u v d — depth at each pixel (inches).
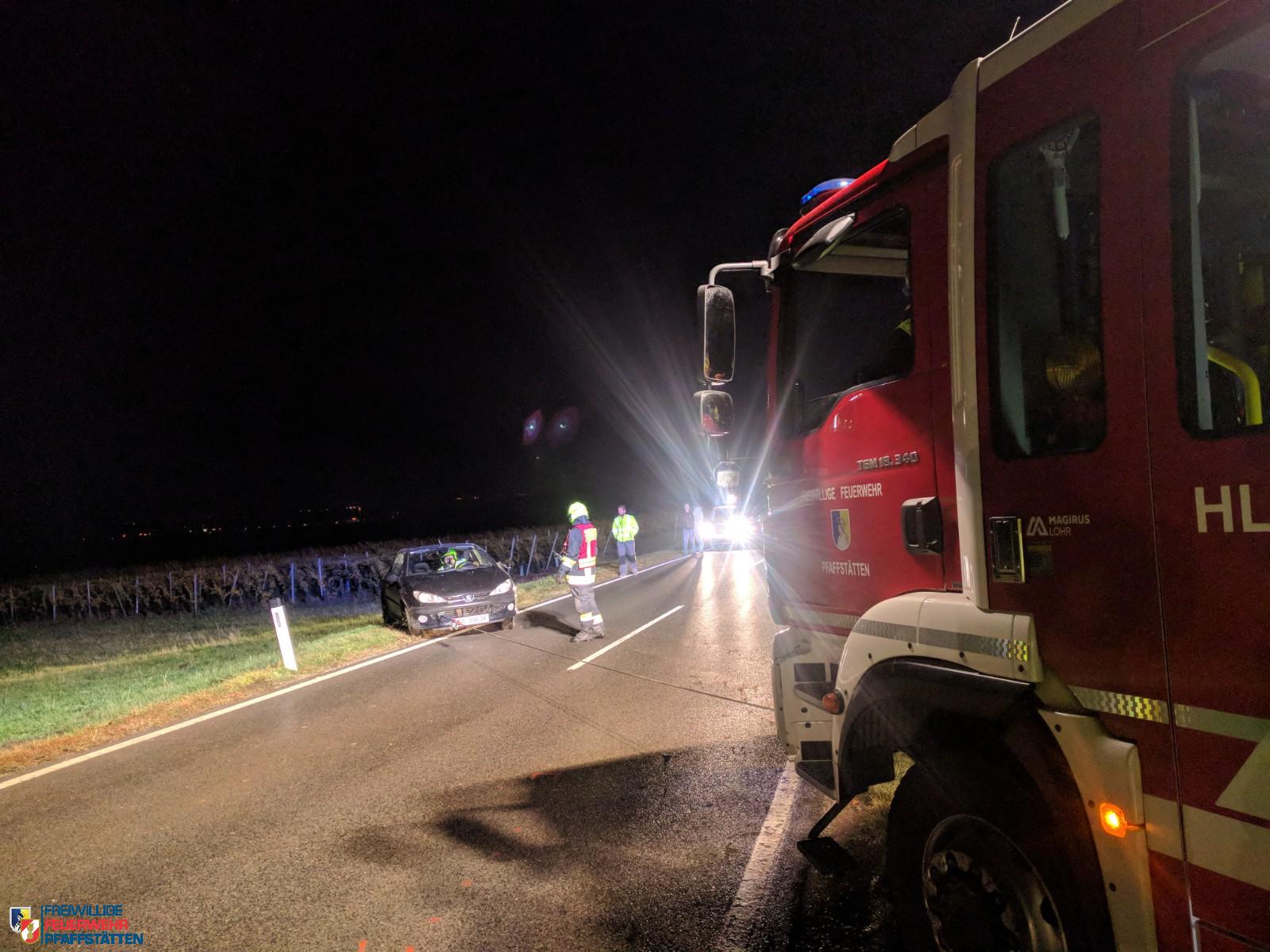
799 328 145.0
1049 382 86.0
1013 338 90.3
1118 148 77.6
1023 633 86.8
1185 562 70.2
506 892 147.5
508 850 165.3
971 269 95.7
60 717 312.7
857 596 125.2
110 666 463.8
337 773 221.5
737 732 236.1
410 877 155.5
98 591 831.7
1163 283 73.0
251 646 487.5
